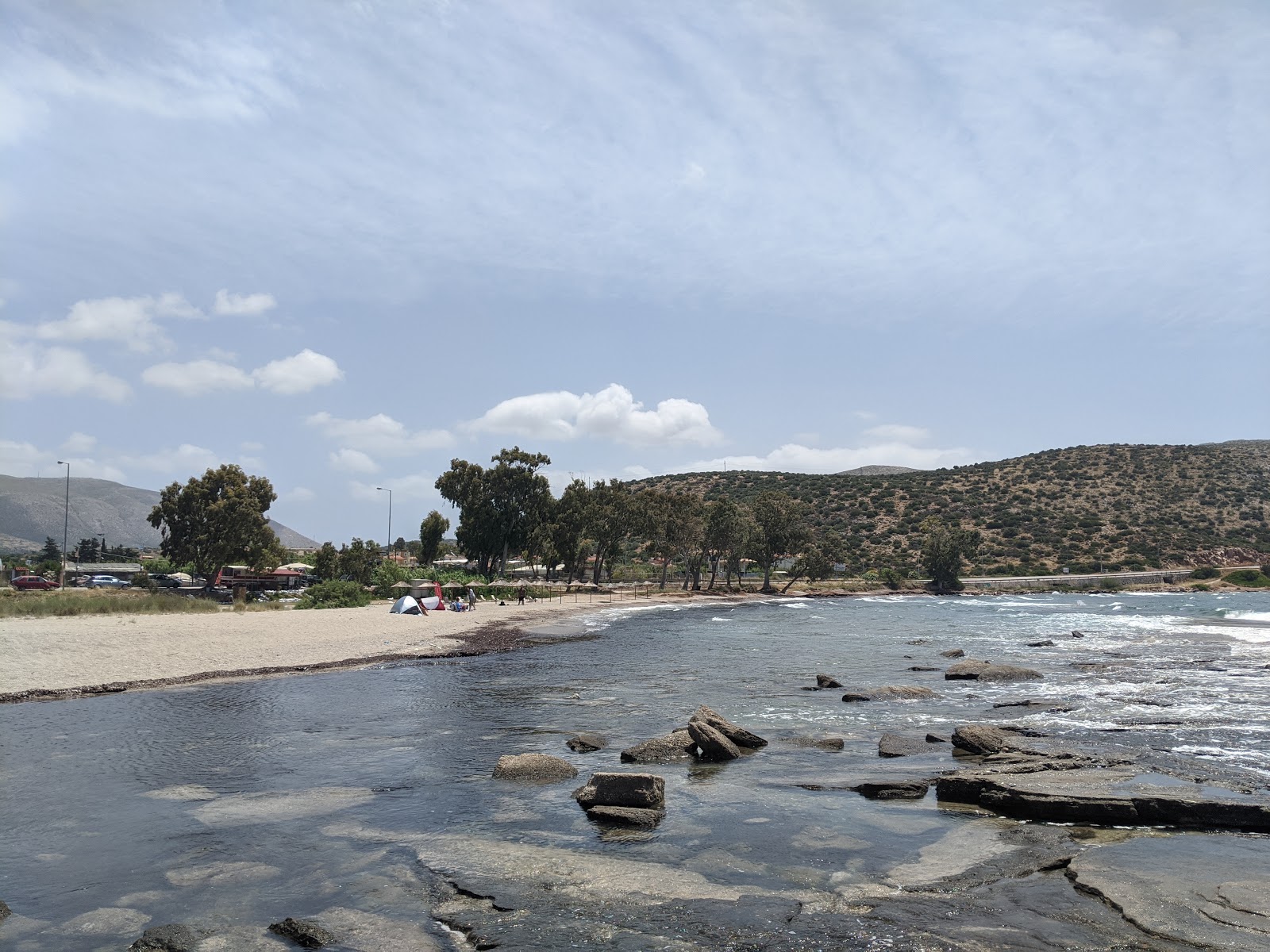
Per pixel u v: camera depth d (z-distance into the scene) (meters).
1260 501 154.00
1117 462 177.38
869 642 44.72
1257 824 11.85
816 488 192.38
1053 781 13.72
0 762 16.77
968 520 161.50
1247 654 35.47
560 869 10.66
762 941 8.41
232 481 86.75
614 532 107.19
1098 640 43.97
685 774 15.88
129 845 11.73
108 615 46.56
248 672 30.08
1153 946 8.05
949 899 9.46
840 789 14.62
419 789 14.80
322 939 8.53
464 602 67.25
